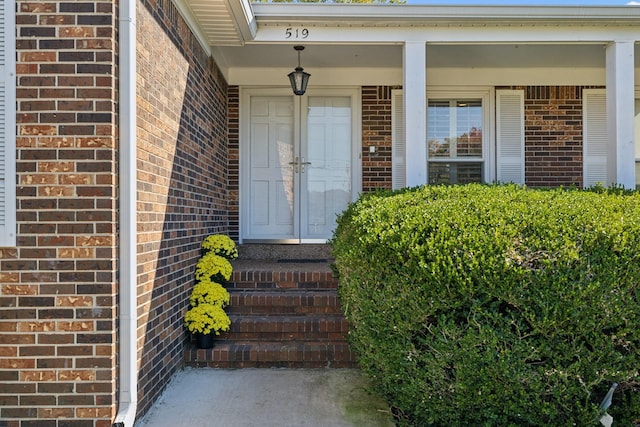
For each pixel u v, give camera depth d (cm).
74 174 250
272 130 610
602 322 214
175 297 353
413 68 437
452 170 611
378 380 269
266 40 447
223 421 281
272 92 605
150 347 299
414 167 436
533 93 602
